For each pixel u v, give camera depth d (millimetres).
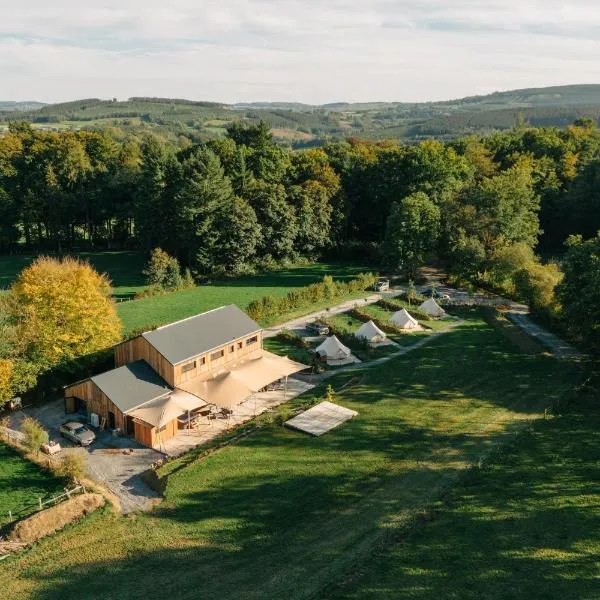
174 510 32812
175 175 94938
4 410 46250
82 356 49562
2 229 113000
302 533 30047
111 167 125188
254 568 27453
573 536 28453
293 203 100500
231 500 33469
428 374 52312
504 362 54781
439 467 36062
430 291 80938
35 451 38938
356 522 30750
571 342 60219
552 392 47312
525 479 34094
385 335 62594
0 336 44719
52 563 28516
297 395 49000
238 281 91750
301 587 25906
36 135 144750
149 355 46312
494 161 131375
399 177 103125
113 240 122375
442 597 24641
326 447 39312
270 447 39688
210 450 39531
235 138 127188
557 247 106562
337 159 120625
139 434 41562
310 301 75438
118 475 37312
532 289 68875
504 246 80062
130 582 26828
